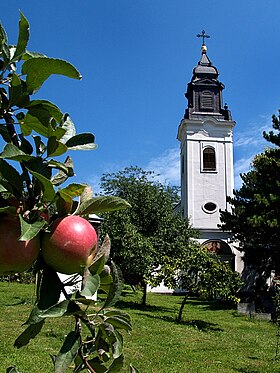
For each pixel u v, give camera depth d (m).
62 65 1.12
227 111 33.62
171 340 11.90
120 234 19.28
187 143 32.91
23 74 1.14
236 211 23.44
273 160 22.38
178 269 17.34
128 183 22.73
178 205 36.72
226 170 32.50
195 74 34.94
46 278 1.05
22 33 1.17
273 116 22.83
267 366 9.48
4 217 1.04
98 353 1.15
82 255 1.04
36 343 9.41
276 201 21.22
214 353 10.59
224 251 30.78
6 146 1.04
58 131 1.15
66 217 1.09
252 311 20.31
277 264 23.06
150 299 25.17
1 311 13.51
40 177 1.03
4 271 1.01
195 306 23.30
